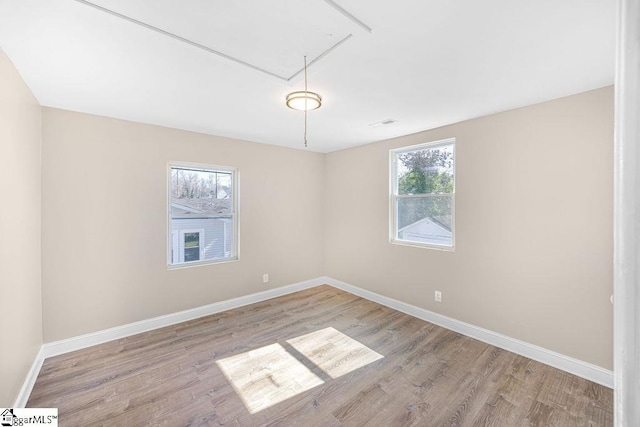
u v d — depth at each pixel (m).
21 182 1.95
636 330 0.68
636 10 0.69
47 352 2.48
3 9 1.25
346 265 4.44
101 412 1.85
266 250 4.10
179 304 3.30
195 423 1.77
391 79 2.00
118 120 2.89
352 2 1.25
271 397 2.01
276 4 1.25
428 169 3.39
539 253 2.42
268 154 4.10
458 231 3.01
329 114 2.76
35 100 2.30
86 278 2.71
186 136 3.35
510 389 2.07
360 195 4.18
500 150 2.66
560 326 2.31
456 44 1.58
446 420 1.79
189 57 1.71
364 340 2.85
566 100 2.27
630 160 0.69
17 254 1.87
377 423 1.77
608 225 2.08
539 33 1.47
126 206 2.94
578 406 1.89
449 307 3.10
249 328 3.13
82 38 1.50
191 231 3.48
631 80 0.69
